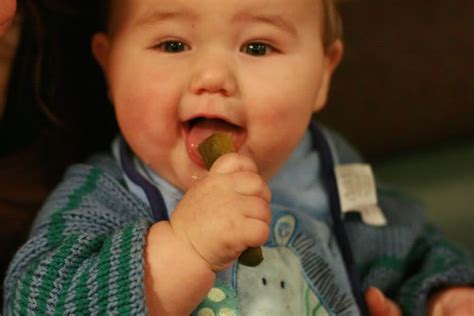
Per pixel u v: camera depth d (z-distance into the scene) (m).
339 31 0.94
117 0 0.83
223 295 0.76
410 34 1.20
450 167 1.27
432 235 1.07
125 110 0.80
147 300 0.68
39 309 0.70
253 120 0.78
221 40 0.77
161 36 0.78
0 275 0.94
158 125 0.78
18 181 0.98
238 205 0.67
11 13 0.78
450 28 1.20
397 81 1.20
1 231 0.95
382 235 0.99
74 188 0.85
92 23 0.97
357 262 0.96
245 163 0.70
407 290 0.96
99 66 1.00
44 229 0.78
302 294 0.82
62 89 1.00
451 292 0.95
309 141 1.00
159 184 0.84
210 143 0.72
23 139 1.02
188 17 0.76
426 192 1.25
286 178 0.94
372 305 0.90
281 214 0.87
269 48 0.80
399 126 1.23
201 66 0.76
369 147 1.23
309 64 0.83
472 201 1.24
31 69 0.97
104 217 0.79
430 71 1.20
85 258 0.73
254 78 0.78
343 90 1.20
